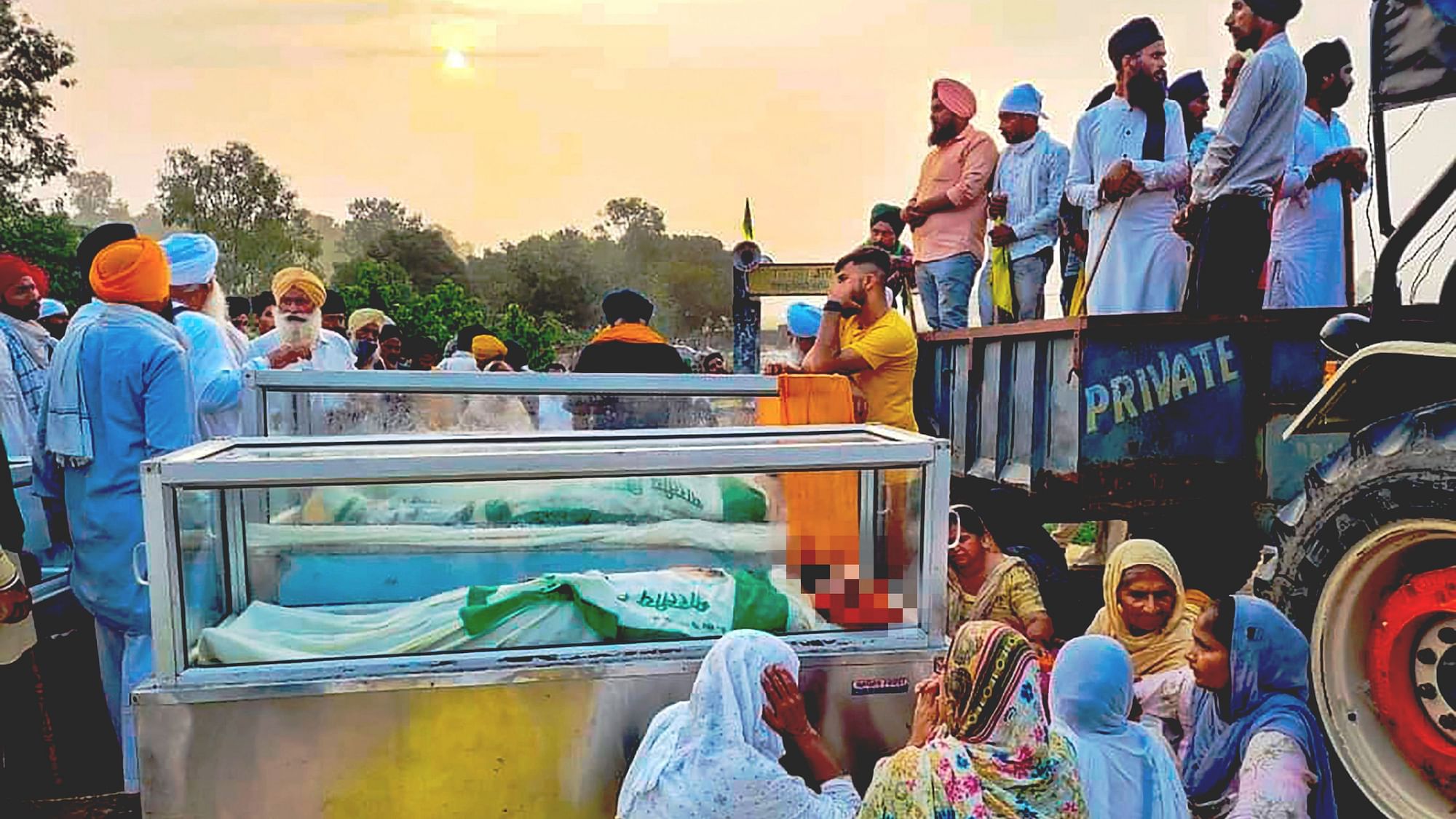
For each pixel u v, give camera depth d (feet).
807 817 6.28
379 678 6.73
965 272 17.76
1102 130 14.79
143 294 9.95
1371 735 8.29
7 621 8.52
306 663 6.86
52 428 9.72
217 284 13.76
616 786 7.08
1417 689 8.03
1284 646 7.94
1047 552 11.33
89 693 11.50
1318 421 9.41
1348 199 14.82
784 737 6.81
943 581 7.45
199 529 6.95
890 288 18.43
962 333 12.91
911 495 7.45
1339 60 15.16
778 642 6.82
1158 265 14.35
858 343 12.16
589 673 6.94
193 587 6.88
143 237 10.75
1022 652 5.82
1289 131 12.32
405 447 7.86
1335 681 8.43
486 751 6.89
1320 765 7.79
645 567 8.02
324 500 7.72
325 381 11.69
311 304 13.87
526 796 6.99
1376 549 8.14
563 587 7.45
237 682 6.64
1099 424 10.31
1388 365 8.70
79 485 9.73
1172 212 14.38
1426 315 9.09
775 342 20.83
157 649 6.63
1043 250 17.34
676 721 6.61
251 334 21.35
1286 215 14.90
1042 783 5.72
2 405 14.53
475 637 7.16
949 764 5.86
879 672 7.23
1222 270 12.44
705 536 7.95
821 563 7.63
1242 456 10.58
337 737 6.75
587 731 7.00
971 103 17.69
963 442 13.04
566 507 8.00
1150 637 9.19
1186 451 10.49
